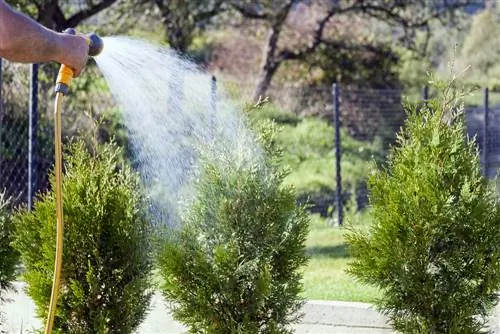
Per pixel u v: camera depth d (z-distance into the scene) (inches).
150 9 1314.0
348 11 1663.4
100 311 351.3
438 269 338.0
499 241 337.7
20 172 740.7
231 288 327.0
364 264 346.0
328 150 1256.2
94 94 885.2
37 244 367.2
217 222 333.4
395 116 1258.6
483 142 1059.3
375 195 352.5
